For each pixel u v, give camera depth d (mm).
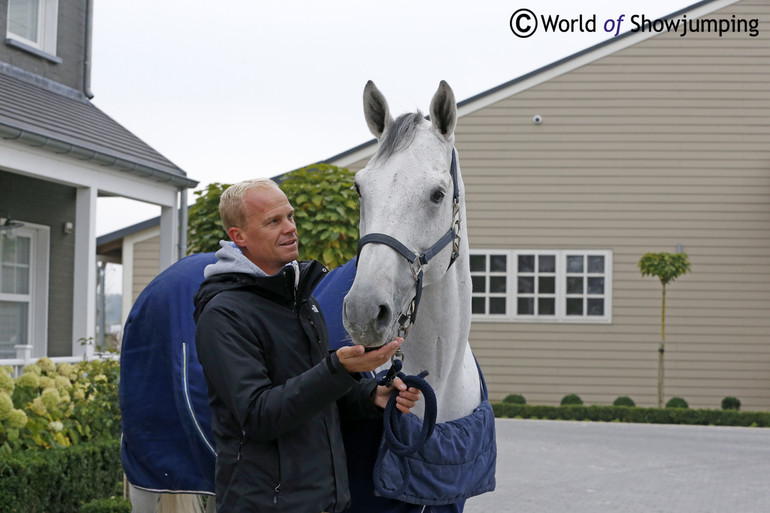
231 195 2596
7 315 9367
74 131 8797
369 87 2742
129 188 9148
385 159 2588
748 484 7992
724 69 15812
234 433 2402
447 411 2947
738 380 15414
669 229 15734
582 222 15859
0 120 7375
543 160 15969
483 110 16062
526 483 7969
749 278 15570
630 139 15859
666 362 15516
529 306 15891
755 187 15695
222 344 2387
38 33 10320
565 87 15977
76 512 5520
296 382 2295
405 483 2682
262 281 2471
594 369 15672
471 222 16031
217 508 2438
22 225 8938
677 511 6750
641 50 15891
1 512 4836
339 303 3033
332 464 2475
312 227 7980
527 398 15750
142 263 15516
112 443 6090
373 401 2619
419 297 2541
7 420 5336
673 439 11641
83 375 7059
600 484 7938
